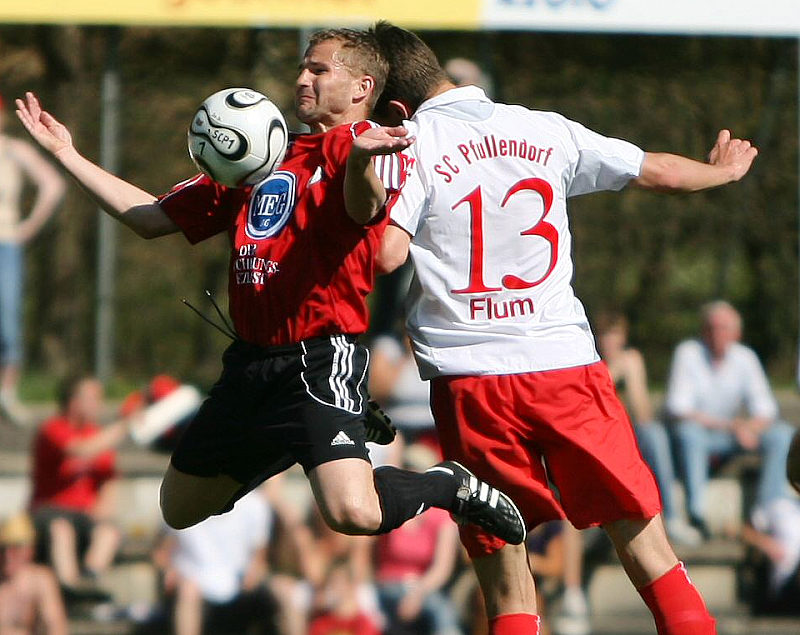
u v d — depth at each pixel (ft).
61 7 110.52
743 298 160.04
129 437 125.59
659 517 57.52
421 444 110.22
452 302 56.70
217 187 56.44
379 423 58.85
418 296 57.62
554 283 57.21
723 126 152.15
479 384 56.75
